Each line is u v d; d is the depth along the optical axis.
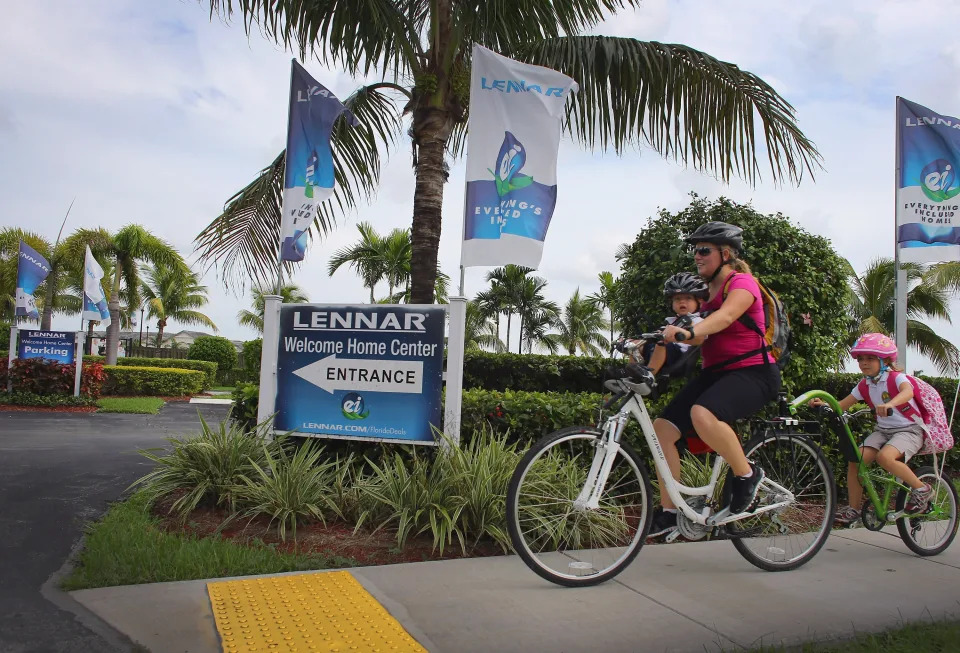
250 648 2.73
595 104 7.88
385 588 3.48
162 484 4.97
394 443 5.27
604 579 3.65
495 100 5.36
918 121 7.01
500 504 4.28
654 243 7.27
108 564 3.66
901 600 3.53
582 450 4.49
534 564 3.53
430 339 5.26
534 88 5.35
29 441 8.96
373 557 4.07
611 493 4.35
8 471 6.40
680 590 3.58
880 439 4.64
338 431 5.33
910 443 4.46
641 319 7.43
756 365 3.66
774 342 3.72
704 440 3.61
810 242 6.89
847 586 3.75
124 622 2.98
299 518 4.60
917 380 4.57
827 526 4.26
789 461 4.22
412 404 5.24
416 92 7.64
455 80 7.54
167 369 21.31
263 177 8.78
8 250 27.56
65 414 13.77
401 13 7.60
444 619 3.09
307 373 5.41
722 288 3.67
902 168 7.06
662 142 7.90
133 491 5.63
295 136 5.91
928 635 3.03
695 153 7.93
